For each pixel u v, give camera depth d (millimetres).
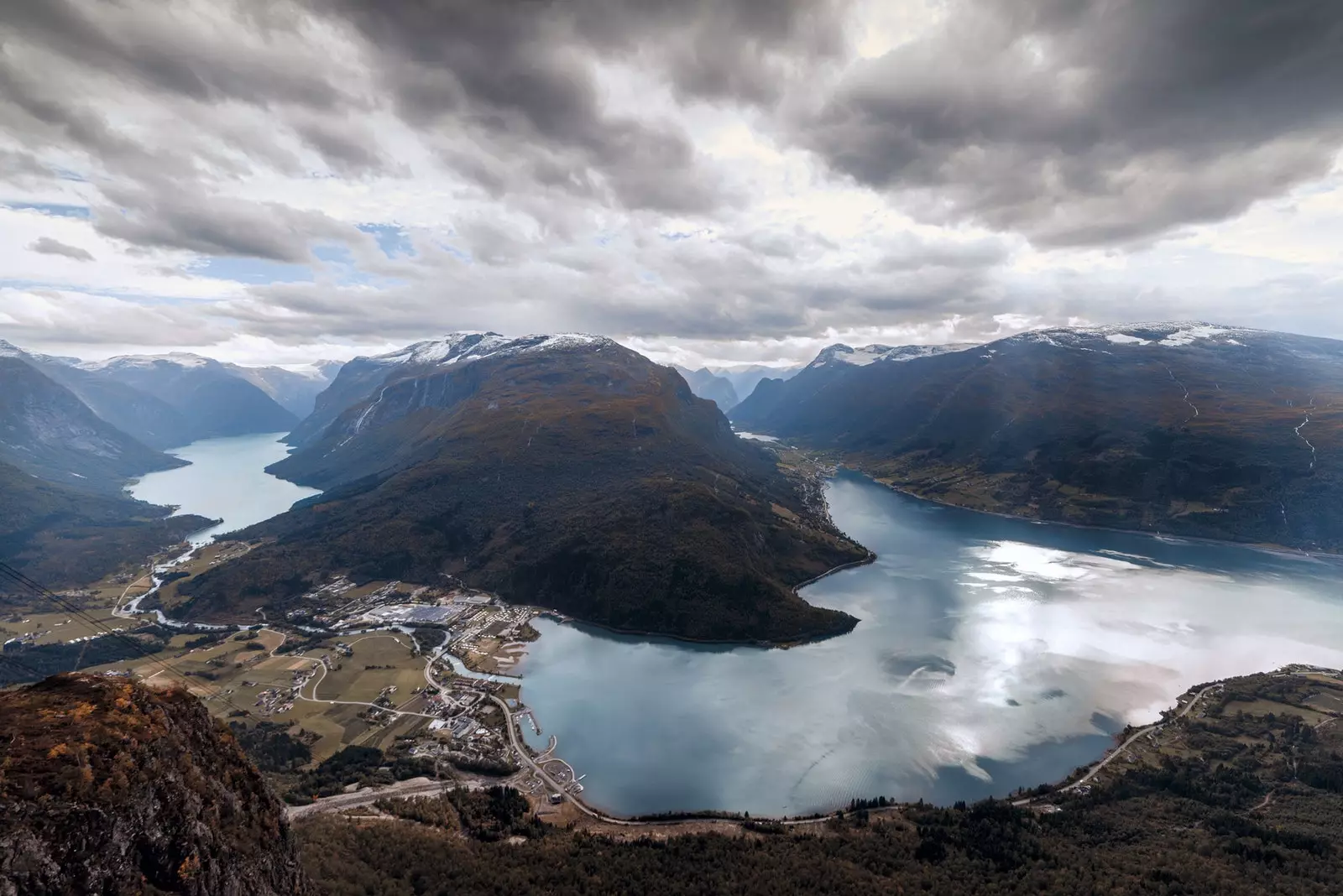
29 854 32906
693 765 122750
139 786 39656
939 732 134250
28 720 40625
